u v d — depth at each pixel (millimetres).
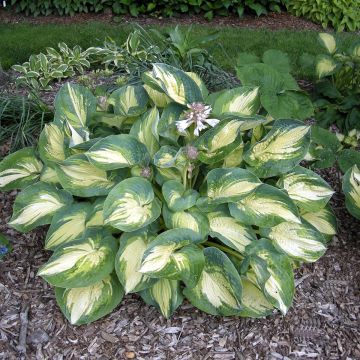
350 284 2469
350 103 3469
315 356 2154
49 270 2070
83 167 2320
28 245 2619
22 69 4008
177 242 2082
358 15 5324
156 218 2141
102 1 5613
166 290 2180
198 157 2246
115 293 2203
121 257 2115
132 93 2639
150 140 2398
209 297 2139
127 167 2324
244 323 2256
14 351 2143
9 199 2893
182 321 2252
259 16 5684
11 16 5695
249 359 2125
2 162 2672
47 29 5277
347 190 2584
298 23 5539
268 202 2223
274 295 2127
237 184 2199
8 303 2334
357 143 3291
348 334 2240
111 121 2592
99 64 4297
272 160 2336
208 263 2176
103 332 2203
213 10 5664
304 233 2324
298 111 3105
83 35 5113
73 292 2186
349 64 3648
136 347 2152
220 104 2488
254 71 3182
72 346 2158
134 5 5617
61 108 2627
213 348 2156
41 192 2441
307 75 4168
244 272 2188
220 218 2285
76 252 2145
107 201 2088
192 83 2393
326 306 2359
